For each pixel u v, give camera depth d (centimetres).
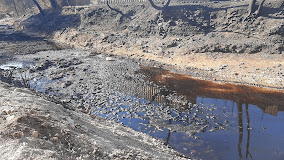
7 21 9800
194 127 2234
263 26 4219
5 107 1087
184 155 1731
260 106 2648
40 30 7956
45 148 755
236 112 2531
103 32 6159
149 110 2583
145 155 1118
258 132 2148
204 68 3831
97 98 2892
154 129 2194
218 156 1800
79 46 6019
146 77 3703
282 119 2367
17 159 651
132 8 6394
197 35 4800
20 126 817
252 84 3183
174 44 4756
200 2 5675
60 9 8456
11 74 3778
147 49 4944
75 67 4194
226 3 5138
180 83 3419
